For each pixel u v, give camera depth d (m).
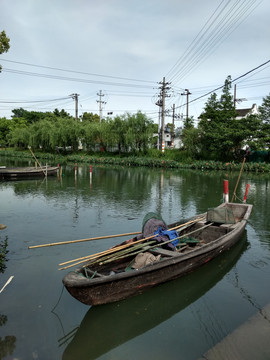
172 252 5.87
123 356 3.97
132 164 38.66
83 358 3.93
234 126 34.84
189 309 5.07
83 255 7.21
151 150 40.78
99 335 4.39
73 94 46.84
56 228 9.39
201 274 6.35
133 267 5.58
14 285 5.73
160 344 4.20
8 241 8.14
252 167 31.44
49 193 15.88
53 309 4.98
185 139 39.44
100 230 9.21
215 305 5.18
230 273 6.41
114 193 16.03
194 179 23.34
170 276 5.56
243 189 18.17
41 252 7.38
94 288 4.52
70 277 4.55
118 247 5.85
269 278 6.20
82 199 14.22
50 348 4.08
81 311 4.96
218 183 20.88
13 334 4.34
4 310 4.91
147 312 5.01
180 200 14.18
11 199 14.11
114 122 41.53
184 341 4.26
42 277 6.07
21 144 61.88
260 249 7.85
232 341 4.02
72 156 44.66
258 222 10.47
